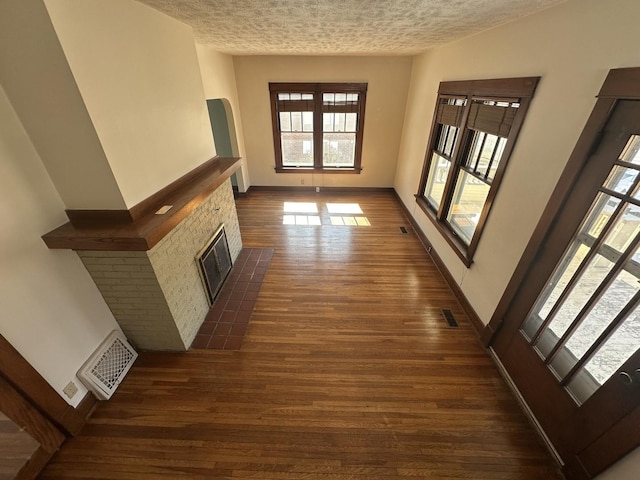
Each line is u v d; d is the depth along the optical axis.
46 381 1.63
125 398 2.03
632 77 1.25
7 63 1.30
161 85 2.04
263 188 5.91
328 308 2.87
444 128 3.64
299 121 5.21
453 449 1.77
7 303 1.44
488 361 2.34
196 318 2.55
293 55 4.56
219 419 1.91
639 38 1.26
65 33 1.28
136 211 1.79
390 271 3.45
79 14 1.34
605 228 1.43
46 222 1.61
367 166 5.61
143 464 1.69
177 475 1.65
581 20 1.57
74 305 1.82
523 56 2.05
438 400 2.04
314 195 5.72
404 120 5.10
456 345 2.47
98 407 1.97
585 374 1.58
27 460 1.59
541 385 1.84
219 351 2.40
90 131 1.47
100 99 1.49
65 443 1.78
